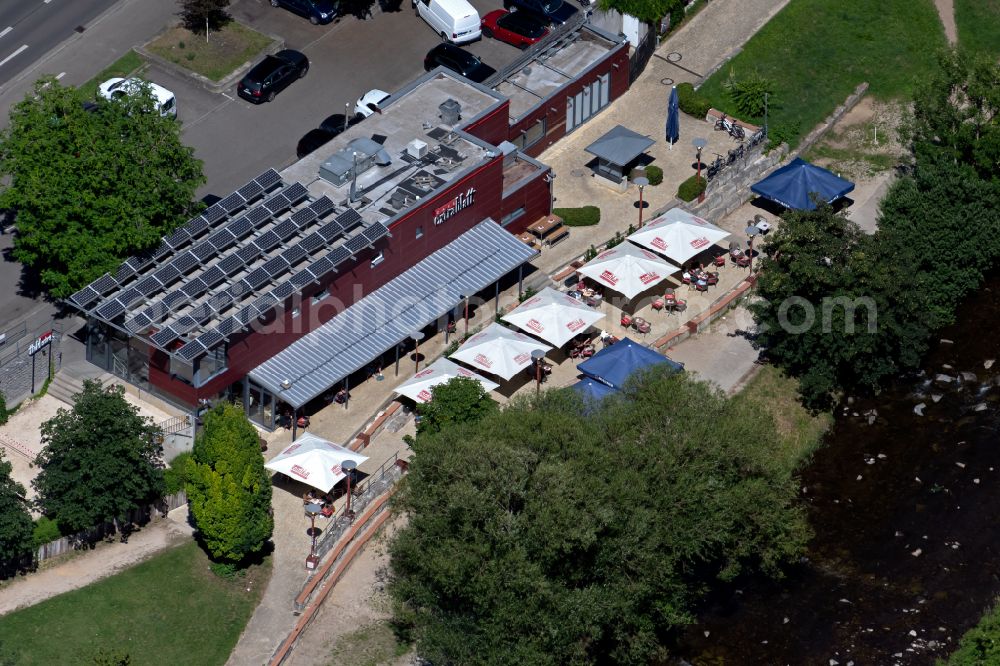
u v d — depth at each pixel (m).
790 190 135.62
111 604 106.69
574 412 106.81
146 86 121.25
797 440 123.75
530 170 132.88
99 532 110.50
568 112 142.25
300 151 137.88
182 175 121.25
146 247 119.62
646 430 106.00
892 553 116.38
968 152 136.25
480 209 128.25
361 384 121.50
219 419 107.44
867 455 123.50
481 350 119.75
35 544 107.69
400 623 106.94
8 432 116.56
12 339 123.12
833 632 110.88
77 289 120.06
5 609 105.94
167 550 110.19
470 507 97.25
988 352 131.00
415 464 101.44
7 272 128.38
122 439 107.00
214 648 104.81
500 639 97.88
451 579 96.75
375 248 121.00
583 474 100.62
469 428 103.69
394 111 132.25
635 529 100.88
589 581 102.00
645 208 136.88
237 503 105.31
